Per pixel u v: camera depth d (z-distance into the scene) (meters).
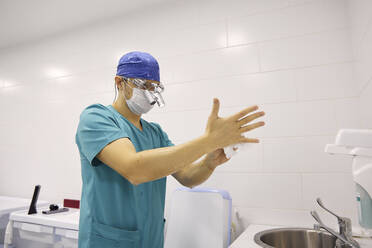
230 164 1.57
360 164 0.83
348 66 1.38
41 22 2.14
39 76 2.35
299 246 1.21
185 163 0.67
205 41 1.73
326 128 1.39
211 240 1.36
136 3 1.89
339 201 1.33
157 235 1.02
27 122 2.35
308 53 1.47
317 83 1.43
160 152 0.68
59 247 1.45
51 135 2.22
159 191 1.08
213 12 1.73
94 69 2.10
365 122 1.21
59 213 1.67
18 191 2.30
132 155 0.71
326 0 1.46
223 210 1.41
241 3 1.66
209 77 1.69
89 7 1.94
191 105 1.72
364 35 1.09
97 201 0.92
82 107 2.12
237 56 1.63
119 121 0.96
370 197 0.81
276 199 1.45
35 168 2.25
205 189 1.48
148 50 1.91
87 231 0.89
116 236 0.89
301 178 1.41
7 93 2.49
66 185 2.10
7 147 2.42
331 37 1.43
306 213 1.38
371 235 0.98
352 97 1.36
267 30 1.57
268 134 1.50
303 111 1.44
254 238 1.10
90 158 0.81
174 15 1.85
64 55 2.25
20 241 1.59
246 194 1.52
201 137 0.67
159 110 1.81
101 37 2.11
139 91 0.97
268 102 1.52
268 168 1.48
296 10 1.52
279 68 1.52
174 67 1.80
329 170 1.37
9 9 1.97
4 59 2.55
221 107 1.64
